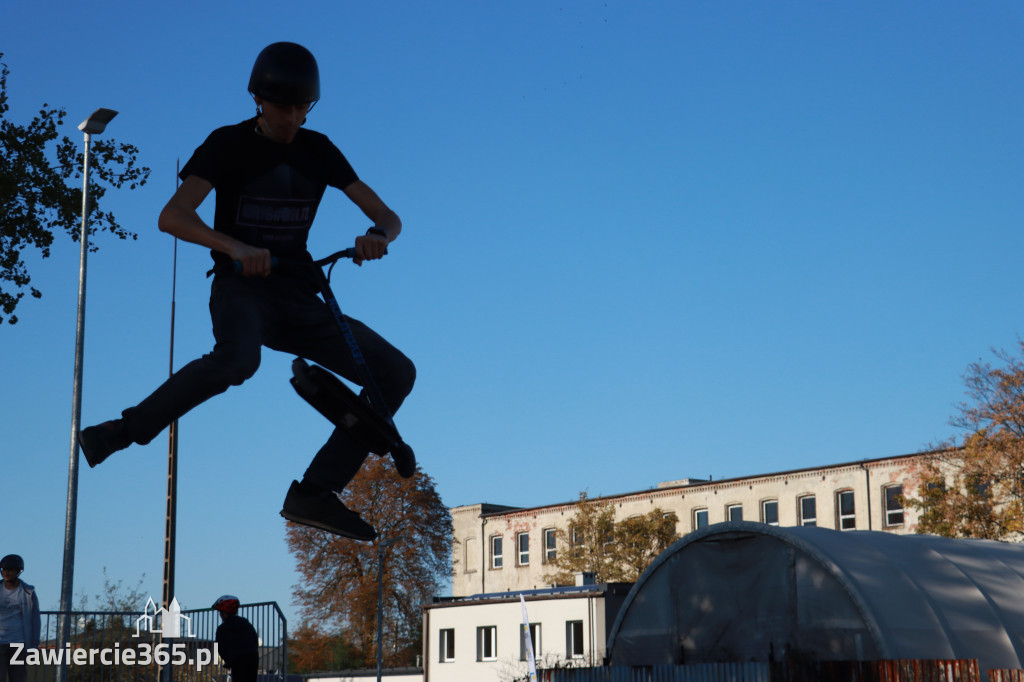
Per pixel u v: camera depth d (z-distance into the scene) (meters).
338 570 63.84
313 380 3.03
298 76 3.29
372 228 3.59
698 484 61.12
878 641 19.94
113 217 23.70
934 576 22.16
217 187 3.46
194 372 3.18
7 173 21.77
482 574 71.25
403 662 62.94
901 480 52.91
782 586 22.53
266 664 15.91
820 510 55.88
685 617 24.53
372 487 64.69
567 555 60.62
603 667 21.34
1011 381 38.06
